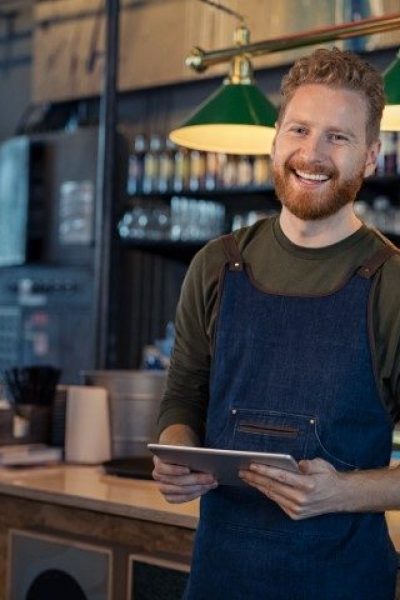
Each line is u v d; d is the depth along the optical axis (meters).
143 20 7.19
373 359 2.16
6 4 8.52
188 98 7.15
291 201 2.21
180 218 6.32
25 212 7.34
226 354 2.30
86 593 3.08
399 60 3.13
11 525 3.38
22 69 8.40
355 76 2.19
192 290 2.44
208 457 2.10
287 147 2.21
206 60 3.68
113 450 3.84
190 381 2.48
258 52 3.56
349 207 2.27
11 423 3.83
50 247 7.30
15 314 7.59
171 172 6.56
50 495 3.17
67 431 3.80
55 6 7.81
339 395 2.16
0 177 7.67
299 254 2.28
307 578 2.18
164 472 2.23
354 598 2.19
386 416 2.21
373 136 2.24
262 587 2.22
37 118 8.22
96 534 3.15
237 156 6.23
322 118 2.16
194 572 2.32
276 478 2.03
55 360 7.28
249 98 3.38
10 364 7.58
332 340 2.19
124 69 7.30
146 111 7.36
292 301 2.25
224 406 2.29
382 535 2.26
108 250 5.45
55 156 7.29
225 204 6.80
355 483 2.07
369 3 5.90
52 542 3.16
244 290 2.32
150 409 3.83
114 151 5.44
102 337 5.46
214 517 2.30
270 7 6.37
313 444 2.15
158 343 5.21
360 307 2.19
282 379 2.21
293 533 2.19
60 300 7.25
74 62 7.67
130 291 7.29
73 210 7.14
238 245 2.40
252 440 2.22
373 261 2.22
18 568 3.26
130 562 2.96
